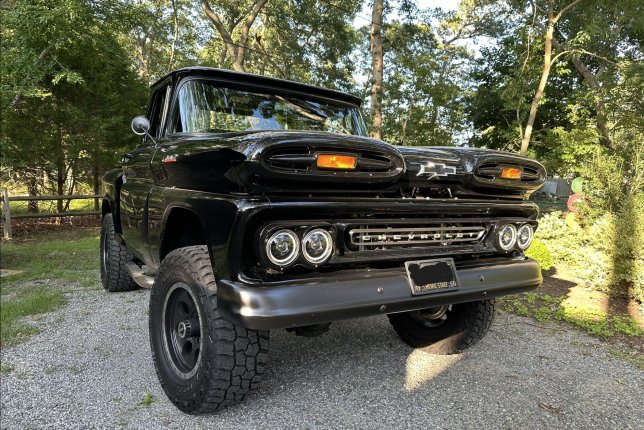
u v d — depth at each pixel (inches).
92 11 426.9
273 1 970.1
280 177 75.1
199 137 100.8
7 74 361.4
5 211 369.7
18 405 99.2
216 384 85.6
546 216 290.8
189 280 89.7
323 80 1101.7
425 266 89.0
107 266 191.8
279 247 74.4
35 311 165.0
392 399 104.8
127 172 144.5
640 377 122.4
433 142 632.4
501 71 762.2
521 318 173.8
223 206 78.4
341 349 134.1
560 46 568.4
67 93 437.4
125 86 485.4
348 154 80.4
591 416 100.7
